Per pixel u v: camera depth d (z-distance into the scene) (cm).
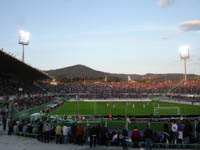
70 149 1259
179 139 1394
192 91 7619
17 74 7050
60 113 4031
